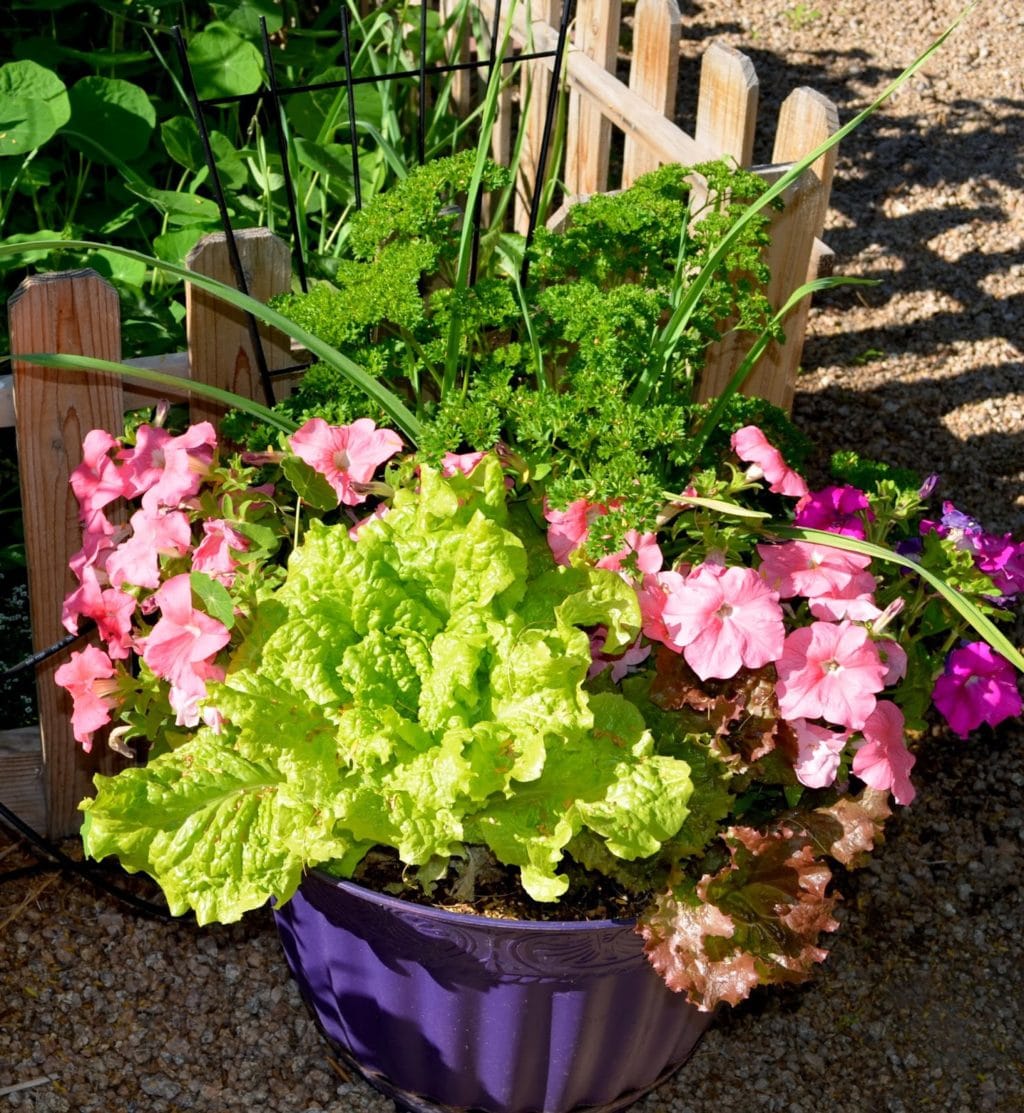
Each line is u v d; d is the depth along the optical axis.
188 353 1.46
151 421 1.57
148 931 1.56
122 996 1.52
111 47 2.12
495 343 1.54
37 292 1.35
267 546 1.28
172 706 1.29
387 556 1.27
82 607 1.31
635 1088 1.42
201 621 1.23
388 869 1.30
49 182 1.93
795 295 1.38
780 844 1.25
